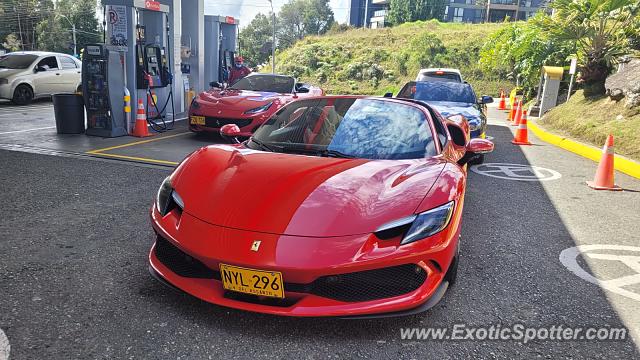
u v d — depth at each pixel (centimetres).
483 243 397
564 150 941
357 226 238
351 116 358
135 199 474
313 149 328
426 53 3872
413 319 263
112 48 838
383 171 285
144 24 1001
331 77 4025
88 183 530
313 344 234
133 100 912
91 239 363
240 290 232
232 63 1491
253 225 240
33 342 225
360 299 236
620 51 1191
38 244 349
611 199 562
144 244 357
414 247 235
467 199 540
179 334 237
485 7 7238
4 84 1325
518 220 467
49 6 7381
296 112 374
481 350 236
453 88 888
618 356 237
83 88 846
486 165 755
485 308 281
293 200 253
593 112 1083
